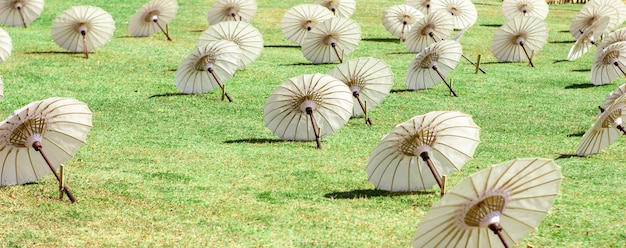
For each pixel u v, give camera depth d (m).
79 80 30.06
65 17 33.66
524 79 31.64
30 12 41.16
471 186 10.83
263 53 36.34
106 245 13.48
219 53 27.22
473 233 11.59
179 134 22.72
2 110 25.33
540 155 20.19
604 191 16.38
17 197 15.98
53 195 16.22
